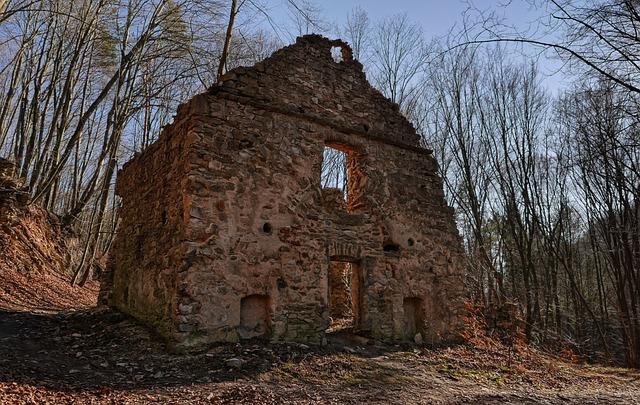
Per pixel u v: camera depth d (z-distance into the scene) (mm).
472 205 18453
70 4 14273
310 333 8086
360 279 9148
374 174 9797
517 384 7516
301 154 8766
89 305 12914
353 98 9922
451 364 8188
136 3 15305
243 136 8117
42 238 15086
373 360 7656
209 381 5785
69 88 15945
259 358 6766
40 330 8500
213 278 7293
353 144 9672
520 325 11664
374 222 9484
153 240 8688
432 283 10094
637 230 13227
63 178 27734
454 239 10750
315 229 8594
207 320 7121
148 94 18266
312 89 9281
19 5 8781
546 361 9852
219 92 8055
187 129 7945
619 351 19500
